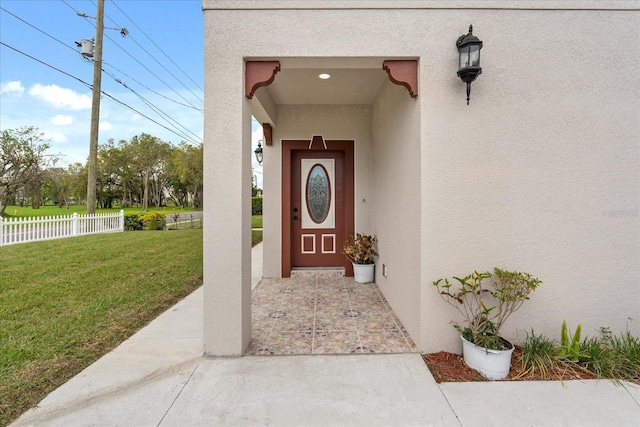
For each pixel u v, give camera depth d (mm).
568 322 2713
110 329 3227
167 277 5254
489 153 2688
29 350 2727
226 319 2688
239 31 2660
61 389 2211
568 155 2695
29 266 5805
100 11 10828
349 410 1994
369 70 3779
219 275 2674
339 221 5758
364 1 2670
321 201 5750
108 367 2510
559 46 2676
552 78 2684
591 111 2689
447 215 2691
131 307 3859
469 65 2488
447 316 2713
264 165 5410
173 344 2914
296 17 2670
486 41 2668
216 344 2691
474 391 2180
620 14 2689
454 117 2674
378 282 4801
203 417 1936
